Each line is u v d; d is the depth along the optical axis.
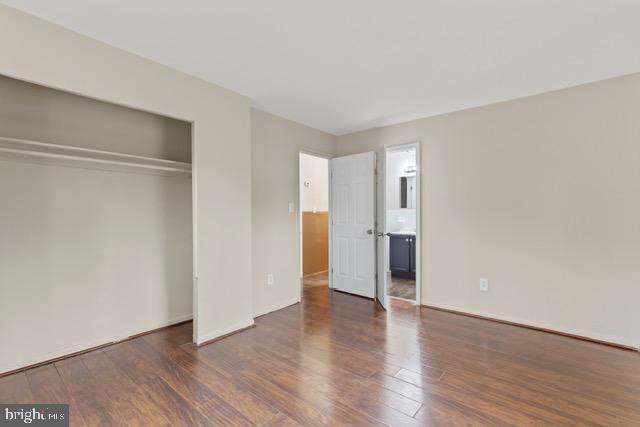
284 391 1.93
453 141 3.49
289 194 3.80
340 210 4.42
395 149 3.95
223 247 2.81
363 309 3.61
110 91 2.11
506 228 3.15
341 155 4.52
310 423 1.64
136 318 2.85
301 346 2.59
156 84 2.35
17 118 2.23
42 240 2.31
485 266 3.28
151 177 2.97
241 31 1.96
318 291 4.46
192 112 2.58
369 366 2.25
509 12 1.77
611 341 2.63
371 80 2.67
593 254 2.71
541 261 2.96
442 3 1.69
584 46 2.14
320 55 2.26
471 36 2.02
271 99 3.11
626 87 2.57
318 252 5.74
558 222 2.88
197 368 2.22
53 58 1.87
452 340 2.71
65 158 2.26
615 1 1.67
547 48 2.16
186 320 3.23
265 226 3.49
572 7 1.73
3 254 2.15
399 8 1.73
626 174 2.57
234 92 2.92
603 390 1.93
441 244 3.58
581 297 2.77
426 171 3.68
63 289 2.41
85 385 2.00
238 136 2.96
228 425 1.63
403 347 2.57
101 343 2.61
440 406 1.78
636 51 2.20
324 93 2.96
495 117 3.21
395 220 5.88
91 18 1.82
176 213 3.16
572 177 2.81
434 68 2.46
